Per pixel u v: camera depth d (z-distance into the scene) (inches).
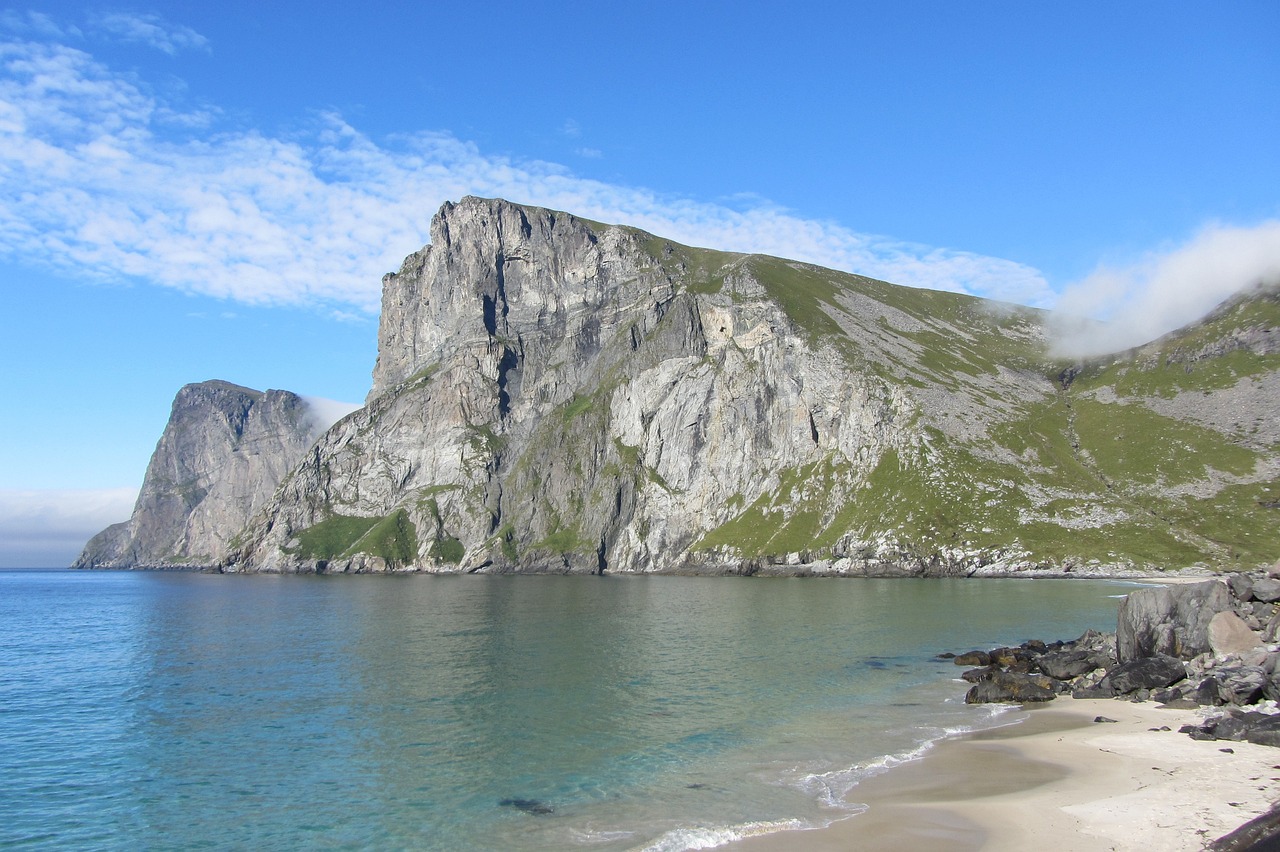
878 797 1288.1
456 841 1198.3
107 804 1430.9
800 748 1631.4
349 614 4862.2
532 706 2087.8
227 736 1867.6
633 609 4766.2
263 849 1216.2
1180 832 1040.2
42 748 1803.6
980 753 1537.9
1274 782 1230.3
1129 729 1670.8
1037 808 1187.3
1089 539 6776.6
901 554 7278.5
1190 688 1924.2
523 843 1173.7
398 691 2316.7
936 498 7751.0
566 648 3110.2
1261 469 7224.4
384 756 1665.8
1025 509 7357.3
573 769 1536.7
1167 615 2190.0
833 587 6299.2
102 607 6254.9
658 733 1791.3
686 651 2992.1
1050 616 3978.8
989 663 2620.6
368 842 1222.3
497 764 1585.9
